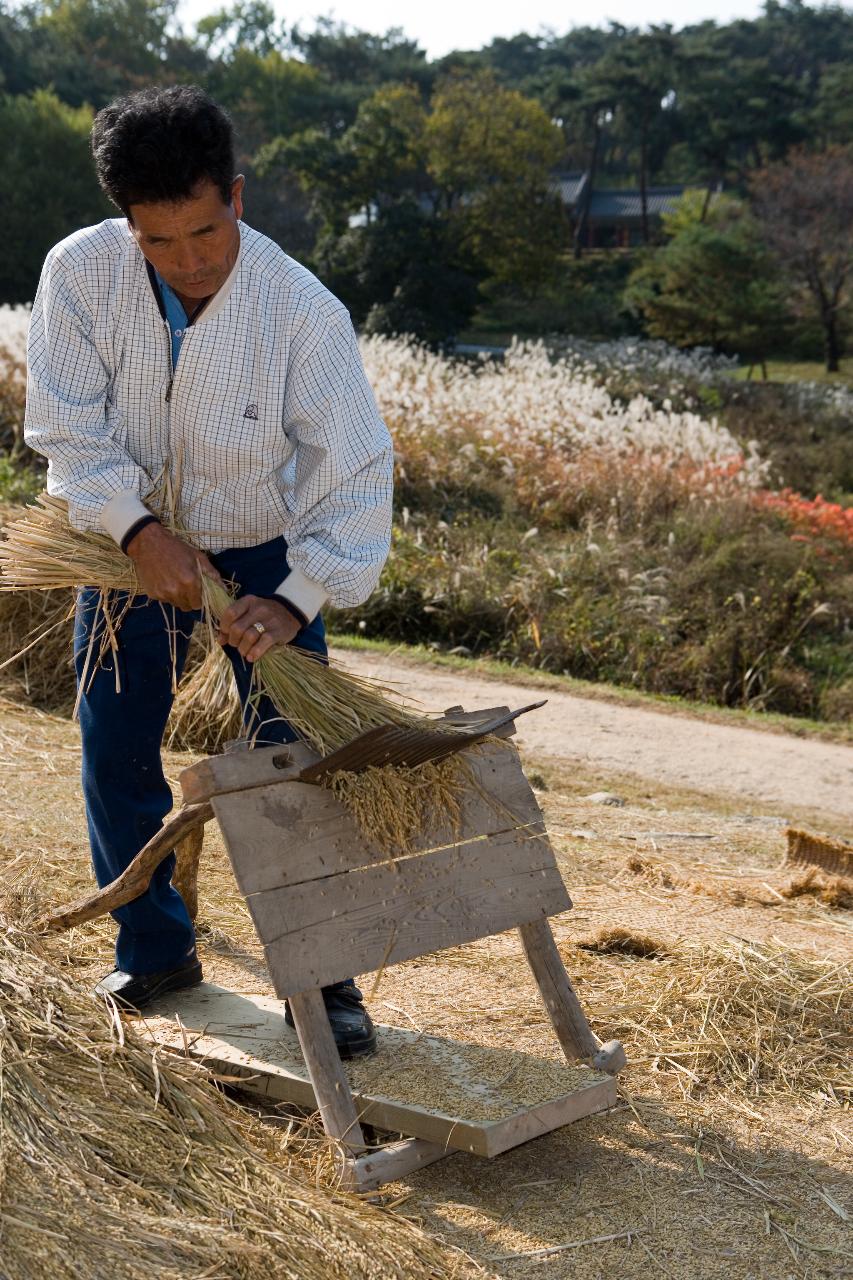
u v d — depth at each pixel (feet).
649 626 34.96
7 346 49.52
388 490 8.80
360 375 8.64
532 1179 7.96
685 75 246.88
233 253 8.05
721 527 40.96
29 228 136.87
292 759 8.05
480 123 149.48
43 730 17.88
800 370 144.87
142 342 8.32
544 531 43.24
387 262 132.57
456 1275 6.91
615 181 305.94
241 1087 8.46
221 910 11.72
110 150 7.35
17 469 39.96
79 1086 6.90
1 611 20.65
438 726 8.57
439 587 35.76
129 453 8.73
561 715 27.02
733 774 23.73
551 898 8.88
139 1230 6.18
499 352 133.28
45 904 11.09
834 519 42.80
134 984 9.31
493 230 148.87
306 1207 6.81
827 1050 9.82
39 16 267.18
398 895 8.18
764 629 35.01
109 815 9.15
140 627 8.98
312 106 242.78
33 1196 6.15
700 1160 8.27
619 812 18.85
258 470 8.64
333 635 33.53
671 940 11.83
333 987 8.80
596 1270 7.12
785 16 376.89
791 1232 7.60
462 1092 8.08
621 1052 8.76
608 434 46.73
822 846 16.16
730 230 140.15
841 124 234.38
